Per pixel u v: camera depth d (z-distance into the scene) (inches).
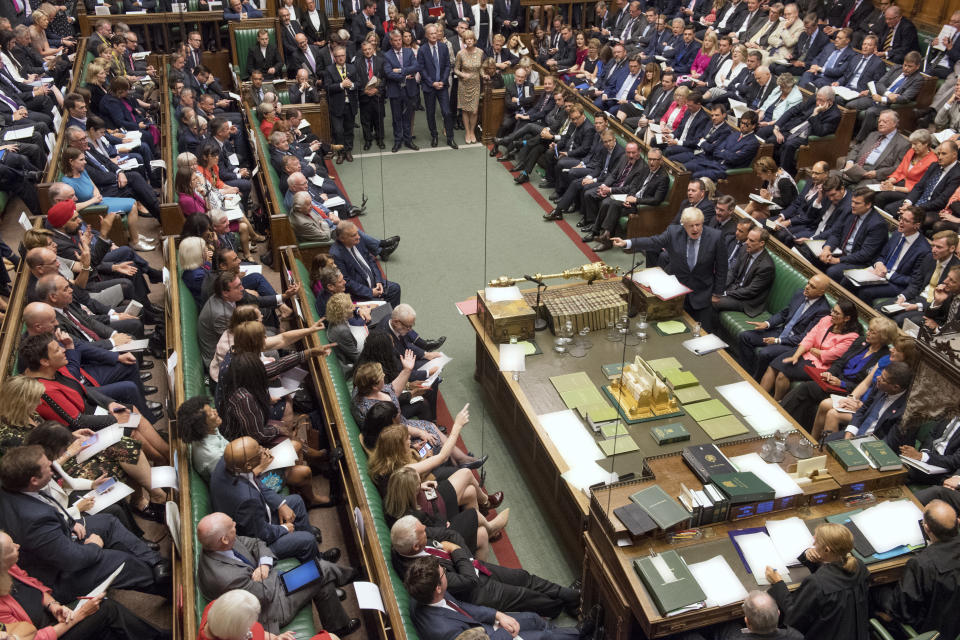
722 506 177.3
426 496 186.1
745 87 438.9
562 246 375.6
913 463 198.4
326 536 198.4
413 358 232.1
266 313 265.6
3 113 344.2
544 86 451.5
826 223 313.3
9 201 333.1
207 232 274.1
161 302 282.4
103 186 321.1
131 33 487.5
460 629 153.5
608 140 380.8
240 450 163.8
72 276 242.8
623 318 261.0
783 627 163.9
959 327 182.5
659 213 363.3
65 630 138.9
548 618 189.9
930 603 163.3
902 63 447.8
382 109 479.5
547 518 222.2
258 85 453.4
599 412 222.4
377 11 569.3
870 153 368.5
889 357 230.8
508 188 437.1
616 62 482.6
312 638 147.3
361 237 311.7
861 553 172.6
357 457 189.3
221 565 150.1
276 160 364.5
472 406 268.4
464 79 476.4
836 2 506.0
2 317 219.9
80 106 336.5
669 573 165.2
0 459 148.7
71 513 157.4
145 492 188.2
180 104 398.6
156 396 236.4
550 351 250.8
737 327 279.6
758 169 345.7
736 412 222.5
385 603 149.3
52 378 185.9
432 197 425.4
